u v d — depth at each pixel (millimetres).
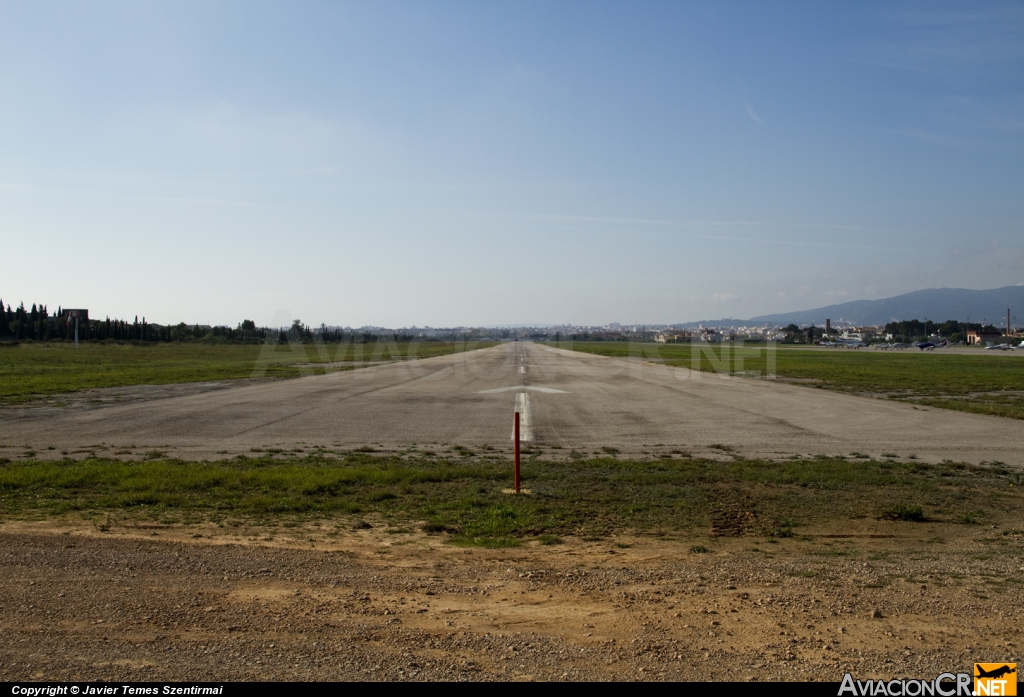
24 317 124188
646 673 4504
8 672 4305
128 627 5098
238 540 8156
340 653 4723
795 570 7145
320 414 22703
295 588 6188
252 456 15008
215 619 5312
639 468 13766
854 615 5688
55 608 5469
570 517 9852
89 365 50969
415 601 5922
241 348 94875
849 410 24547
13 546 7453
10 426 19312
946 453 15844
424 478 12602
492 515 9867
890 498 11312
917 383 37656
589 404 26344
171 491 11133
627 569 7156
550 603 5938
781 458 15102
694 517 9930
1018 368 55031
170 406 24500
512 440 17703
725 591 6340
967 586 6578
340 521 9445
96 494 10891
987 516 10172
